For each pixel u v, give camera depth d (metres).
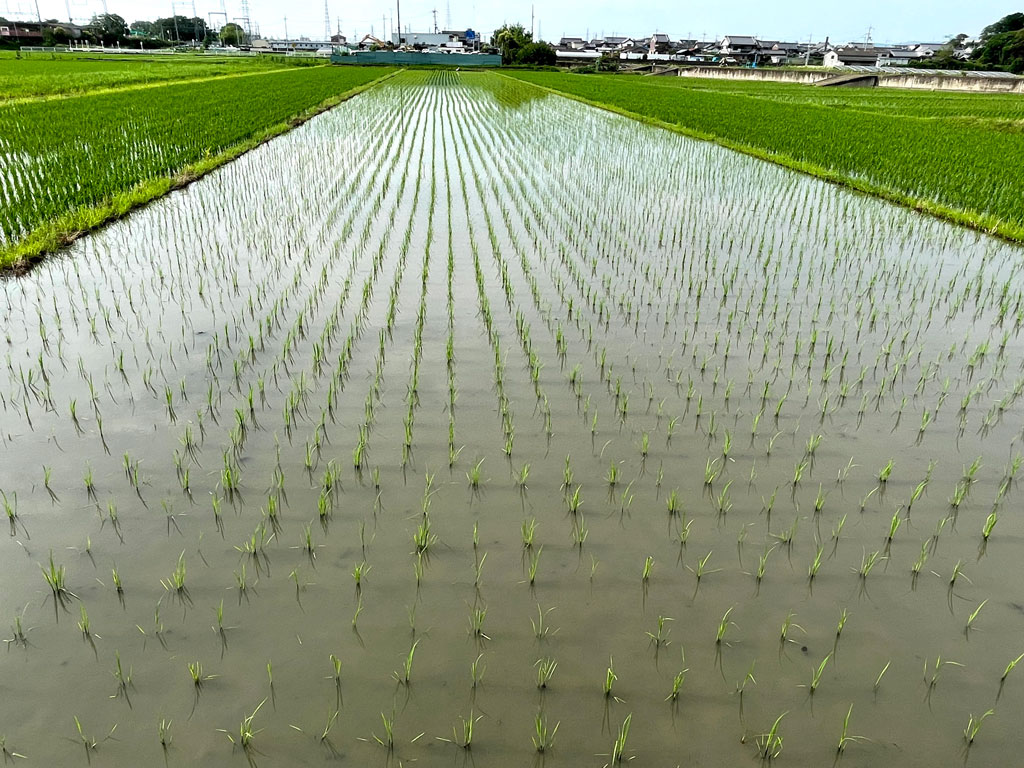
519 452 4.71
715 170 14.98
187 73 42.81
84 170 12.67
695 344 6.45
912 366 6.07
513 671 3.10
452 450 4.68
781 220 10.92
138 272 8.06
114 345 6.18
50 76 34.84
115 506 4.07
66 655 3.11
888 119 25.22
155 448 4.64
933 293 7.83
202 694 2.95
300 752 2.72
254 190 12.42
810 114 27.02
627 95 35.28
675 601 3.50
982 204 11.73
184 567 3.62
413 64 73.31
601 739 2.81
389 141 18.53
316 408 5.21
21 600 3.39
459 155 16.52
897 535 3.98
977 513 4.18
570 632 3.30
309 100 28.28
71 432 4.81
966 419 5.21
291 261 8.56
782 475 4.51
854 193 12.98
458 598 3.48
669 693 3.02
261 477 4.37
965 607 3.49
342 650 3.18
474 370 5.86
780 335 6.67
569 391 5.55
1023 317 7.19
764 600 3.51
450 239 9.45
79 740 2.74
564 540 3.90
